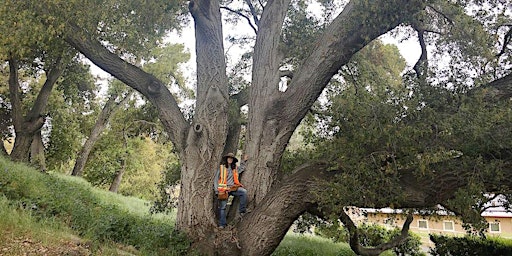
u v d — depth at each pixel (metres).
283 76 10.83
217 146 8.30
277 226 7.22
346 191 5.96
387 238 15.74
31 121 16.52
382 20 7.11
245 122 10.38
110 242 6.65
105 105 26.08
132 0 8.82
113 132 29.80
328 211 6.64
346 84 10.63
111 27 9.11
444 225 24.77
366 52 12.80
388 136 5.51
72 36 8.61
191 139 8.30
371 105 5.77
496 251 13.42
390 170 5.78
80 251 5.61
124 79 8.84
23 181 8.05
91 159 29.75
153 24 9.58
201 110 8.48
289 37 11.13
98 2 8.58
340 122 6.04
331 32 7.98
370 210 10.05
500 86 6.58
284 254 11.49
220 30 9.09
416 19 7.28
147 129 24.20
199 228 7.68
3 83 20.22
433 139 5.58
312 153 7.57
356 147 5.86
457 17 8.23
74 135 24.84
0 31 8.41
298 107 8.27
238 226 7.67
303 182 7.14
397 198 5.93
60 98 22.20
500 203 6.52
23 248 5.16
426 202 6.23
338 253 14.76
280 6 9.34
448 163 6.07
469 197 5.26
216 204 8.23
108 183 31.98
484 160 5.60
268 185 8.23
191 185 8.01
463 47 8.09
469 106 5.61
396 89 5.90
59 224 6.63
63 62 15.84
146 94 8.91
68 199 8.33
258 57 9.09
